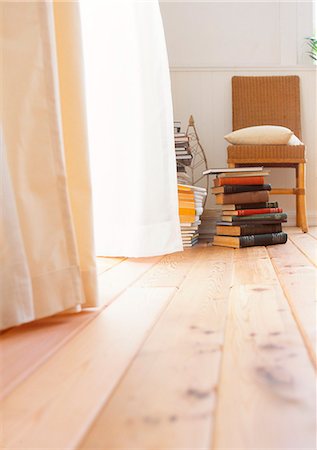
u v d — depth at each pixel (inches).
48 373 23.4
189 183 107.5
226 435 16.4
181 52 128.6
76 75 36.3
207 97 127.6
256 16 127.9
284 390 20.3
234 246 78.0
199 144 122.4
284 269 53.7
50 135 32.7
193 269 56.9
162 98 67.2
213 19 128.1
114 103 67.4
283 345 26.5
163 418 17.9
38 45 32.2
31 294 31.4
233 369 23.0
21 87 31.9
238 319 32.6
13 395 20.8
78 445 16.1
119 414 18.5
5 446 16.3
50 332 30.8
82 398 20.2
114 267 60.5
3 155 30.9
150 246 66.7
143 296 41.8
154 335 29.4
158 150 66.9
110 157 68.3
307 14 128.6
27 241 32.0
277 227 80.9
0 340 29.3
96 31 67.3
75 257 34.1
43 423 18.0
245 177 79.9
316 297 38.9
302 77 127.9
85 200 36.4
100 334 30.0
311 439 16.0
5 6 31.7
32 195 32.3
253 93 123.6
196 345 27.0
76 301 34.1
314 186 129.3
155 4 67.7
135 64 67.1
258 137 104.1
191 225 81.8
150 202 66.8
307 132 128.7
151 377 22.3
